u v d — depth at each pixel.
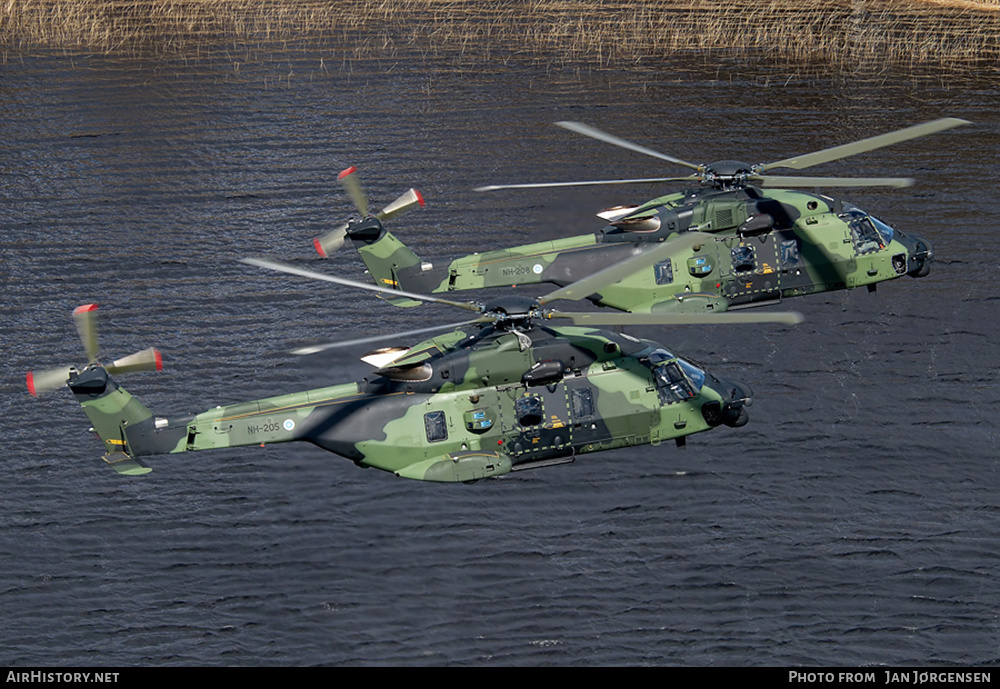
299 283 156.25
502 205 174.38
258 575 108.25
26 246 163.12
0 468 120.75
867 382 133.25
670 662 99.19
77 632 101.94
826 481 118.50
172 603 105.12
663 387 108.69
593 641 101.56
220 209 173.50
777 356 138.38
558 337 106.31
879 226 136.12
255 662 99.38
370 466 105.44
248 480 120.12
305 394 104.88
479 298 153.38
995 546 109.75
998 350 138.50
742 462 121.62
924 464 120.31
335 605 105.19
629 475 120.62
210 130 196.62
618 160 187.00
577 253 131.88
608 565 109.38
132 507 116.06
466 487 119.50
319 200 176.25
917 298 149.00
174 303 150.75
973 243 160.88
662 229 130.50
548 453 107.06
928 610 103.75
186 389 134.12
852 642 100.81
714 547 110.88
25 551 110.12
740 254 131.38
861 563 108.44
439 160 187.50
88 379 99.44
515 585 107.44
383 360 103.12
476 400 104.75
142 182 180.38
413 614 104.31
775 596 105.62
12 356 138.88
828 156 126.38
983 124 197.88
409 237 165.88
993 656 99.12
